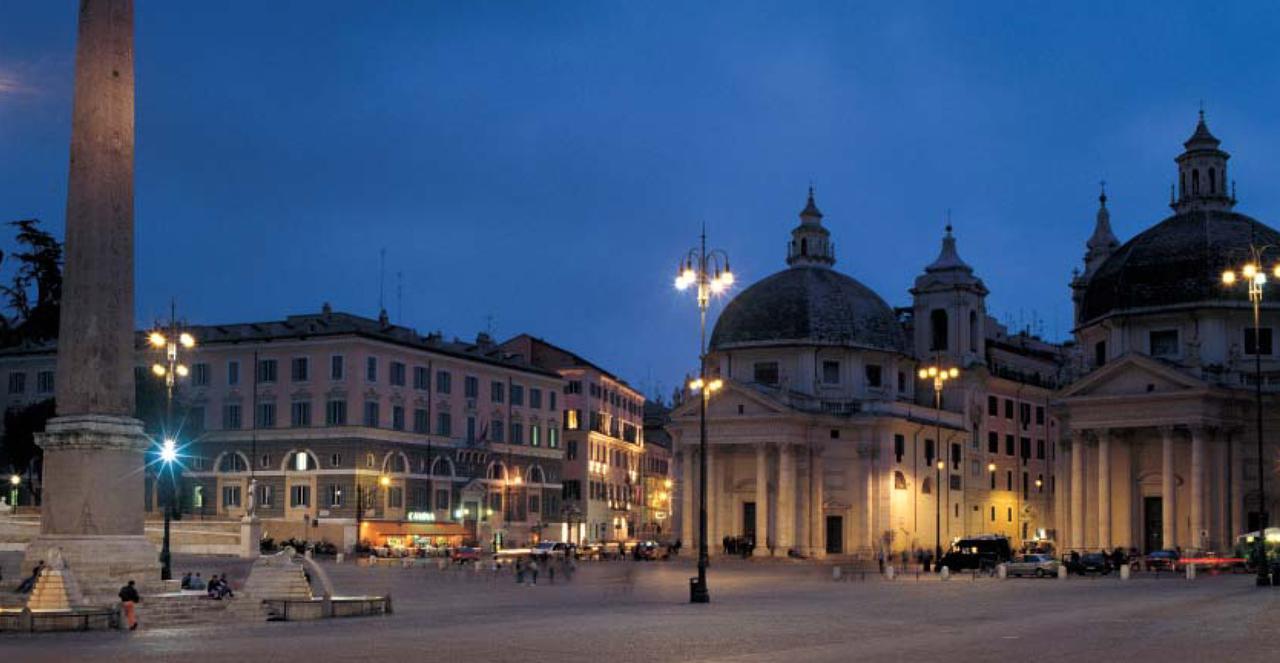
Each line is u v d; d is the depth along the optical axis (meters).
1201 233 79.06
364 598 35.97
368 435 91.81
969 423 101.31
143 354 96.31
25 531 69.81
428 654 22.48
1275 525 75.06
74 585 31.47
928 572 71.06
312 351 92.75
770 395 90.38
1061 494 81.25
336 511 90.81
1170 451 74.94
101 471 34.66
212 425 95.00
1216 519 74.62
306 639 26.09
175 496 93.44
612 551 93.56
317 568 39.28
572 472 123.75
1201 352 76.88
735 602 41.91
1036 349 123.25
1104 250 105.88
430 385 98.88
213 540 71.88
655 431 158.75
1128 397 75.88
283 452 92.75
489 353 109.31
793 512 89.50
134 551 35.16
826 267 98.81
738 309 96.38
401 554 82.19
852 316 94.31
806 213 98.81
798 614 34.16
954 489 99.06
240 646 24.39
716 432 91.94
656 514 152.12
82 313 34.94
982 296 104.31
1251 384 75.56
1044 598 42.81
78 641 26.44
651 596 47.00
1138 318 79.19
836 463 91.62
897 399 95.69
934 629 28.31
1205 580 57.19
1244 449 75.81
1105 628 28.09
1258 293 57.53
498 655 22.31
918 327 103.38
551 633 27.25
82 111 35.00
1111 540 77.12
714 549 92.00
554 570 63.22
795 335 92.94
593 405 126.50
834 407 92.25
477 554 78.44
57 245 98.31
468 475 101.88
